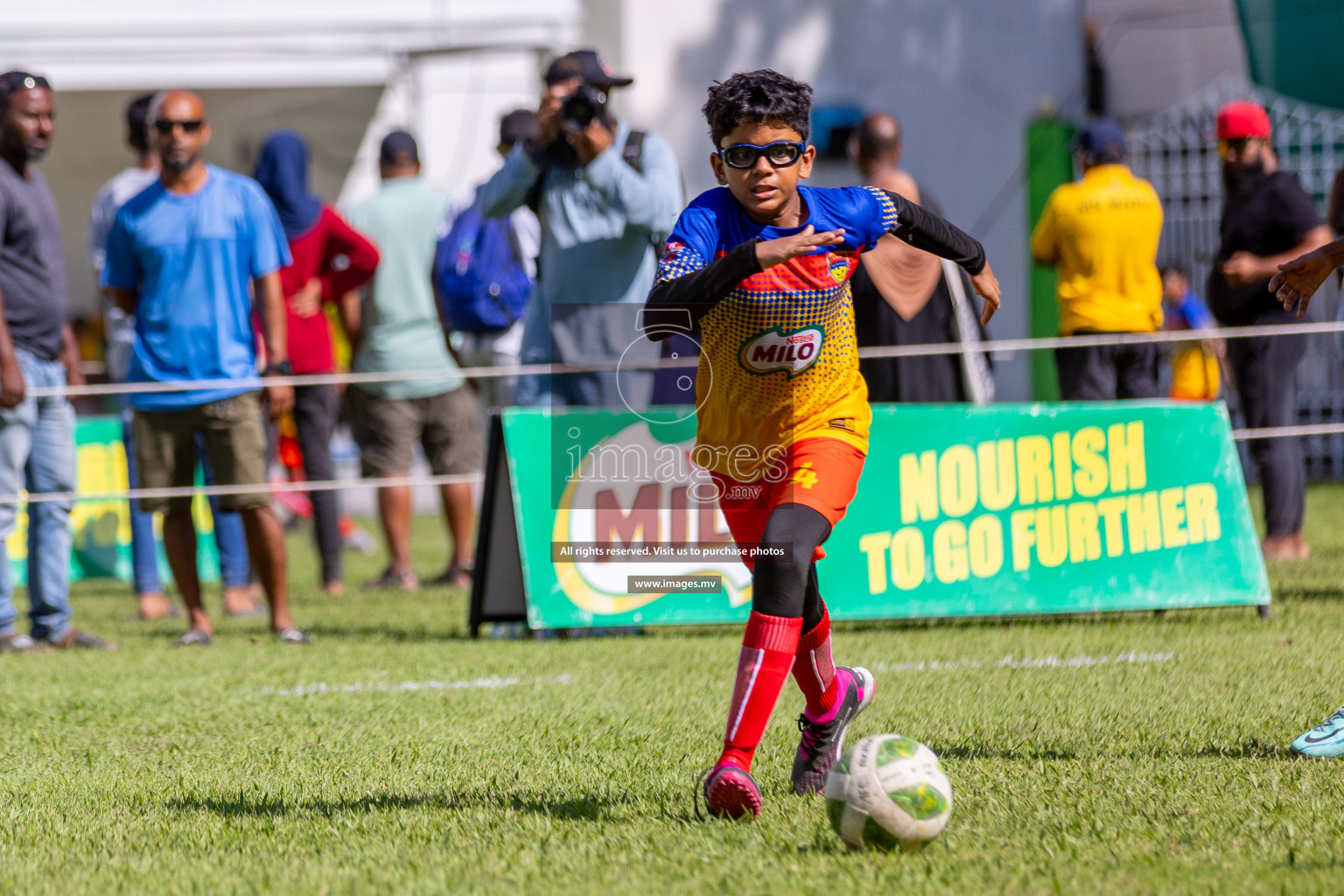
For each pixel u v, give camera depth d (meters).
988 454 25.47
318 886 10.83
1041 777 13.93
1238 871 10.62
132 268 25.62
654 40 59.53
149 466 25.66
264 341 26.27
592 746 16.36
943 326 28.23
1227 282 32.31
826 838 11.98
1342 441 59.09
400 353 34.09
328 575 34.56
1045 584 25.33
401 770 15.30
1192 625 24.77
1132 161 60.28
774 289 12.80
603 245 24.55
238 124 56.34
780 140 12.55
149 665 23.62
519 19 50.59
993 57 59.91
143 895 10.75
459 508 35.44
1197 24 59.31
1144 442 25.62
